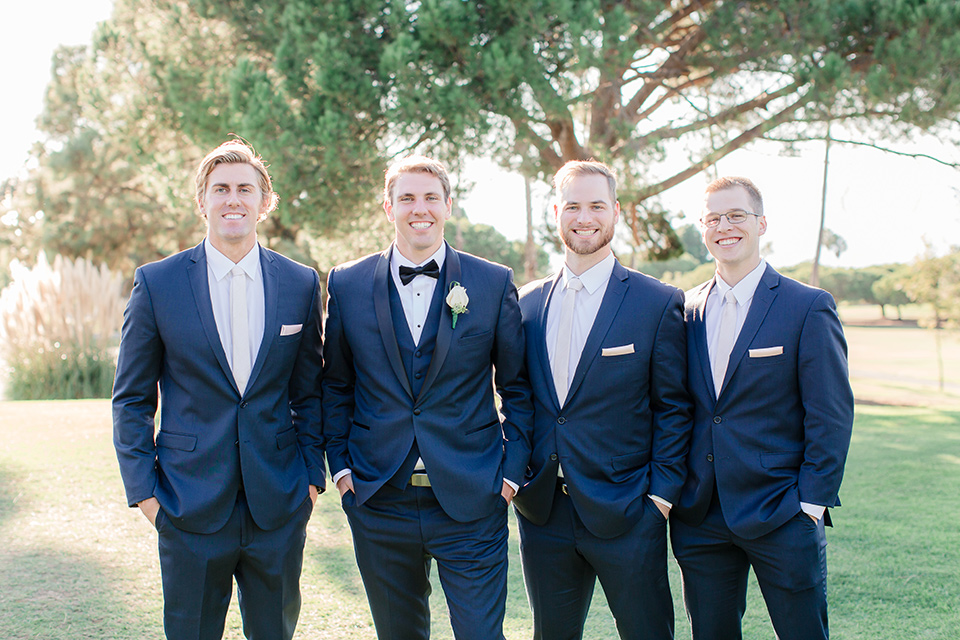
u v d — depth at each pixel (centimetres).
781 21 876
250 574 248
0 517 436
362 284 263
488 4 794
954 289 1652
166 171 990
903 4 806
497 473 257
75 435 648
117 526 427
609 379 258
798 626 238
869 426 879
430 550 254
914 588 356
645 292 264
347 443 266
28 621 309
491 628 243
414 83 803
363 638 308
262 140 793
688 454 263
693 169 1030
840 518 475
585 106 1006
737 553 257
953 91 805
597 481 257
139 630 304
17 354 1145
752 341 249
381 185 877
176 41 945
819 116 872
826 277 4175
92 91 991
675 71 987
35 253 2730
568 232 260
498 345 266
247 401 241
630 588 254
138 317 240
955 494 531
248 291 248
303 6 805
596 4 780
